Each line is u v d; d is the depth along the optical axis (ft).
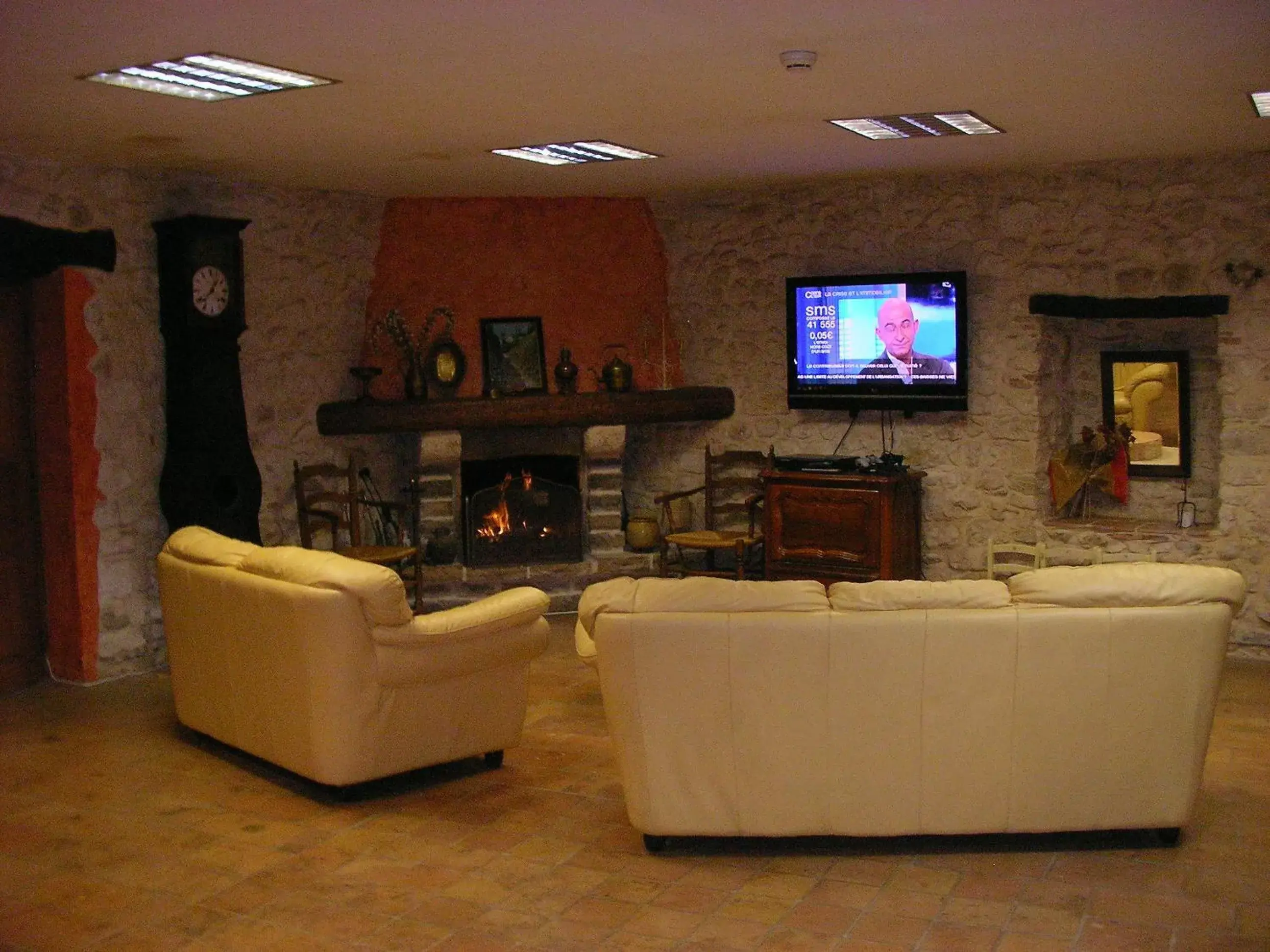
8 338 18.83
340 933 11.20
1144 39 12.17
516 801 14.58
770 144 18.52
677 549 25.77
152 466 20.31
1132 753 12.45
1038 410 22.61
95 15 10.57
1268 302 20.35
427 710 14.67
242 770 15.74
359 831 13.67
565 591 24.72
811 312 24.04
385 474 25.09
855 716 12.34
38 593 19.66
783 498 23.49
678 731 12.48
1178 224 21.01
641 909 11.64
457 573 24.11
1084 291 21.95
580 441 25.27
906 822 12.57
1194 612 12.19
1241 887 11.94
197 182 20.77
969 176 22.71
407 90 13.98
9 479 19.01
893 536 22.56
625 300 25.36
